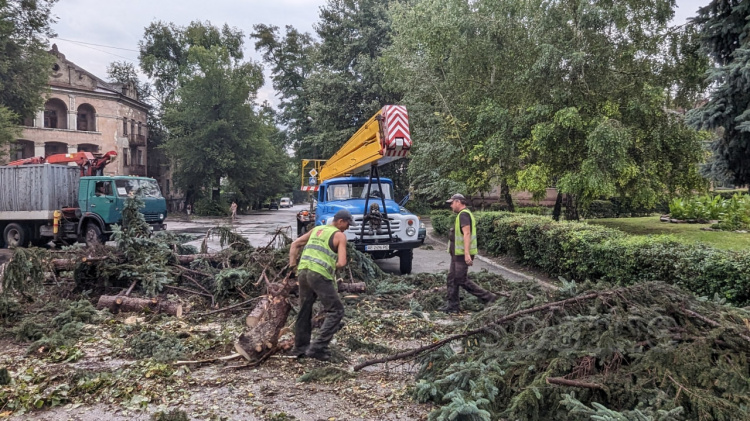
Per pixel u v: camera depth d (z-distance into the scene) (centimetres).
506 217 1342
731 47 975
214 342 585
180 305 727
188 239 1055
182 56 5731
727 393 325
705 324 402
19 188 1630
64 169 1684
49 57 3073
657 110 1479
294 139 5169
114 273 799
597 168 1377
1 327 643
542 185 1551
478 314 503
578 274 897
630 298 438
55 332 611
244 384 464
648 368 357
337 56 3803
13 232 1664
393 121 892
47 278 837
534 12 1553
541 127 1440
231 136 4903
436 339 581
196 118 4869
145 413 404
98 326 662
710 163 1013
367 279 904
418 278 935
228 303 774
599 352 375
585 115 1446
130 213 907
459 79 1842
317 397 434
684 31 1475
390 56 2331
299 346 535
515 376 387
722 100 883
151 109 5994
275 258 852
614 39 1505
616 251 766
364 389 451
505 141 1622
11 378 466
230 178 5219
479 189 1959
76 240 1636
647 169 1493
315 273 518
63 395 431
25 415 401
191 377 479
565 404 334
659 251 686
